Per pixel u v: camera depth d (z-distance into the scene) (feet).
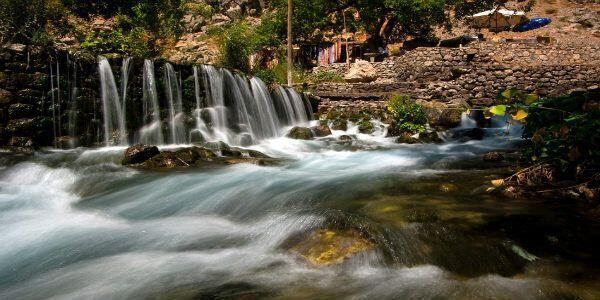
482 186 17.83
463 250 11.03
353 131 44.98
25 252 12.69
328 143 36.99
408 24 74.43
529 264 10.19
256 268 10.98
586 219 12.82
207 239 13.35
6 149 22.91
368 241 11.61
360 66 62.80
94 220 15.71
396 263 10.75
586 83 53.88
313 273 10.48
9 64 23.75
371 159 29.19
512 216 13.23
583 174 16.20
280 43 67.51
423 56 58.70
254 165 24.93
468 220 12.96
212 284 10.16
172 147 29.86
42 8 34.91
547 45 61.41
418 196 16.37
